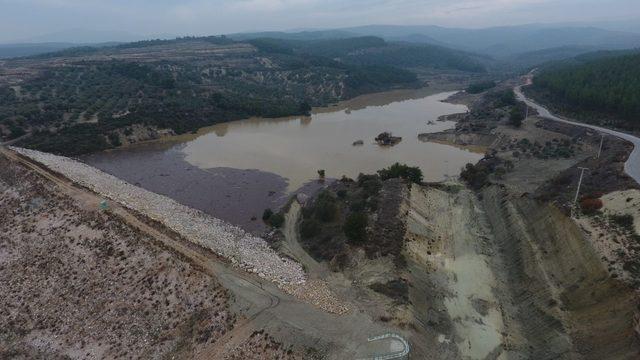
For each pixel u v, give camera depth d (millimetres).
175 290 53750
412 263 62281
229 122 181375
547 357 47219
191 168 119188
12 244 66500
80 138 136625
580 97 149125
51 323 53781
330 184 104500
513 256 67812
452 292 59094
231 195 99625
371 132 163125
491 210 85812
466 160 127062
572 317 50562
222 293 52500
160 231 64250
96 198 74750
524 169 106688
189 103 182375
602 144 107250
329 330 47156
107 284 56531
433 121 183875
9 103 161625
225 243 67812
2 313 55906
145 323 51062
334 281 58906
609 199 64625
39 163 91812
